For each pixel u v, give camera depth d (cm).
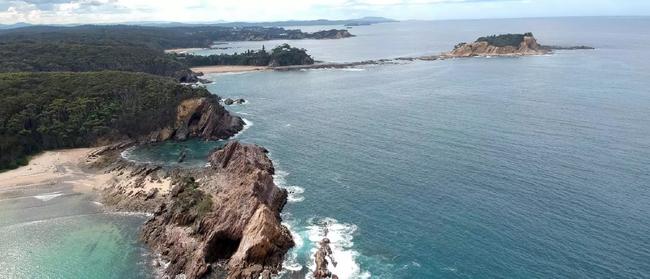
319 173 11456
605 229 8244
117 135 14438
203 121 15138
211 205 8894
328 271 7362
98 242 8412
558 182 10256
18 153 12594
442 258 7638
